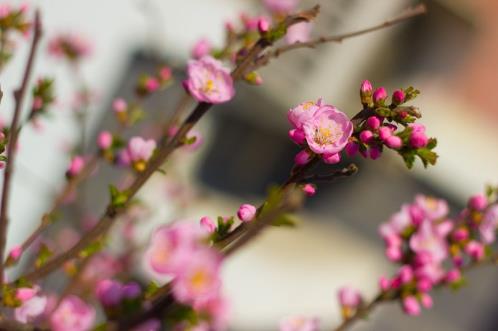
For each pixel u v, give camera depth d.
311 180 1.31
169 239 1.02
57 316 1.72
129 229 3.97
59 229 4.27
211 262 1.01
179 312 1.14
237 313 5.94
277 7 2.87
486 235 2.50
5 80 4.47
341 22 6.38
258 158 6.44
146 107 4.95
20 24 2.16
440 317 8.09
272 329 6.23
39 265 1.69
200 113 1.63
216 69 1.61
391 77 7.08
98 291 1.28
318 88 6.36
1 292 1.52
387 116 1.36
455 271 2.50
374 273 7.56
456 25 7.27
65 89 4.87
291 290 6.54
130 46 5.29
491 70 7.73
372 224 7.50
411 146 1.36
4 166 1.48
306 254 6.91
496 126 7.87
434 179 7.37
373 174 7.22
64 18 5.10
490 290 8.30
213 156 6.05
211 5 5.44
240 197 6.48
